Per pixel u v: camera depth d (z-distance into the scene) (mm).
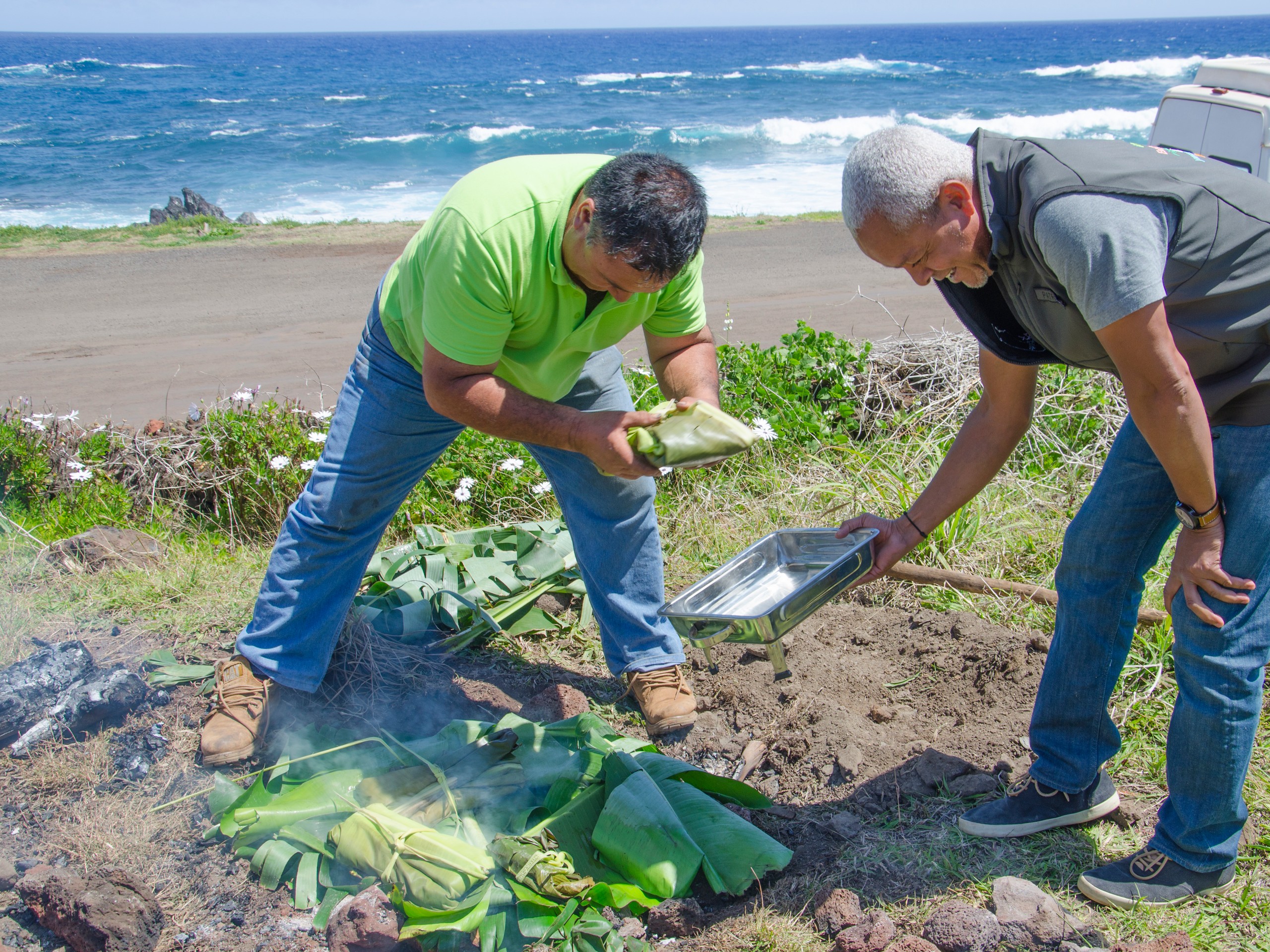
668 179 2092
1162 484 2217
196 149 34188
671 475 4672
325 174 28656
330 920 2229
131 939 2189
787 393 5324
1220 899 2221
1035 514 4219
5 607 3697
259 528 4777
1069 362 2252
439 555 3824
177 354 8805
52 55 168500
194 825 2639
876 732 2941
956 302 2275
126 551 4293
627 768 2484
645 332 2883
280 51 177500
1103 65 71000
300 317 10148
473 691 3262
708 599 2568
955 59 91750
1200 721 2070
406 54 152750
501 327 2373
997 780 2662
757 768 2898
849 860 2424
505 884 2260
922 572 3627
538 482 4746
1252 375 1959
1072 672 2377
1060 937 2104
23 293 11531
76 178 28281
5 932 2297
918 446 4836
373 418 2729
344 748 2748
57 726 2934
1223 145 7031
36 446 5082
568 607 3801
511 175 2332
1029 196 1889
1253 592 2014
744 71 80375
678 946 2205
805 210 19516
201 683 3221
